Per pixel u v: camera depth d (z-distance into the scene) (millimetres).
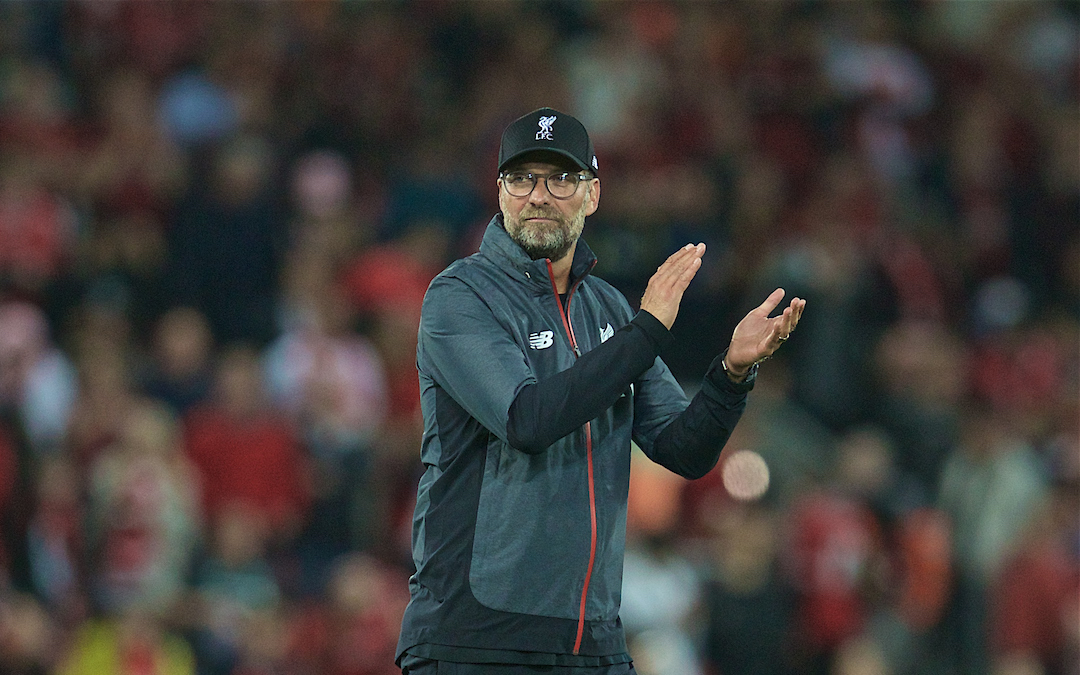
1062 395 42219
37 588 34656
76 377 40469
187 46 54875
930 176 53844
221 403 38562
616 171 49281
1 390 39031
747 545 34594
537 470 13422
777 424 40875
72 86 53719
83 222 46219
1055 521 36344
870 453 38219
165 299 44875
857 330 43969
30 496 35125
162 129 50875
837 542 35469
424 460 14086
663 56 56125
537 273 13922
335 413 39969
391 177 50875
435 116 54031
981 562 37156
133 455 36031
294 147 50844
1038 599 35531
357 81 53031
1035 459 39531
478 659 13141
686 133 51312
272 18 55500
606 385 12883
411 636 13453
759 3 58031
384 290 43688
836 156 51062
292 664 34312
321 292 42344
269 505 37375
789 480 38938
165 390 39844
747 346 13844
